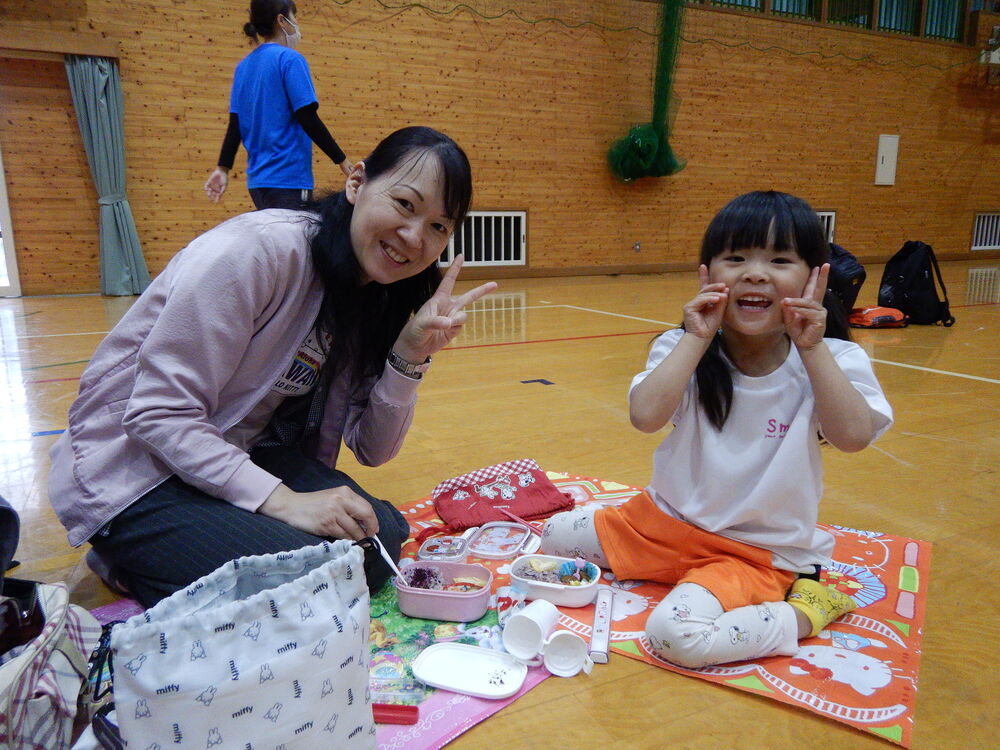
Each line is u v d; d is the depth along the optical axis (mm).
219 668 698
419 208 1117
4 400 2861
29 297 6297
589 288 7680
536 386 3180
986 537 1644
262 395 1251
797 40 9430
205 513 1135
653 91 8406
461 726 997
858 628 1262
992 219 11781
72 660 878
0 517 944
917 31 10266
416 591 1274
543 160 8328
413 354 1368
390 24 7223
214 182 3424
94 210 6371
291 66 3111
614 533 1444
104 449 1186
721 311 1238
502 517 1724
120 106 6168
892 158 10523
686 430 1335
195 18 6367
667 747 967
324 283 1235
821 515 1773
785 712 1044
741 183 9570
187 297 1125
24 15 5816
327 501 1159
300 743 736
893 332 4820
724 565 1253
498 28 7738
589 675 1135
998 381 3244
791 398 1282
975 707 1052
